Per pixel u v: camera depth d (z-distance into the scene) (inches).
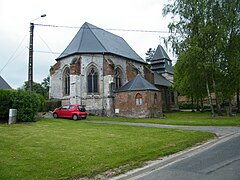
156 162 322.3
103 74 1291.8
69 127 687.7
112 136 526.0
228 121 856.3
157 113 1234.6
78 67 1261.1
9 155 339.0
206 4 1031.0
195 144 455.8
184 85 1327.5
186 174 266.1
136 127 697.6
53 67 1380.4
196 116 1218.0
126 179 260.8
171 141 463.5
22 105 780.6
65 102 1306.6
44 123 768.9
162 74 2118.6
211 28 1004.6
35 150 376.5
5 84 1460.4
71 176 254.4
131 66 1434.5
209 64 1002.7
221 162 311.7
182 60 1049.5
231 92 1117.7
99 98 1273.4
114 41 1587.1
